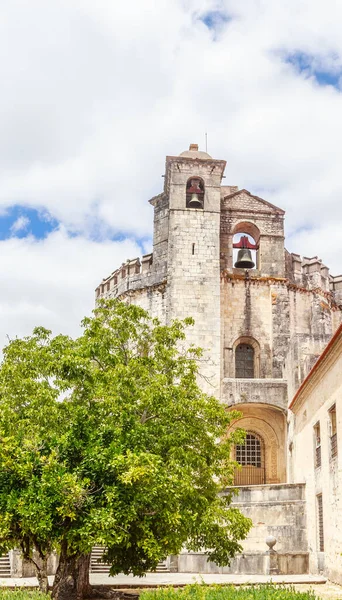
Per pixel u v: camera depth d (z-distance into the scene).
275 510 32.72
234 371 46.03
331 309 51.31
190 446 24.50
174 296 45.00
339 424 25.95
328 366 27.80
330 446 27.83
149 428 22.59
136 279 49.22
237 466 25.33
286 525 32.38
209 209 47.16
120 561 21.11
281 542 32.19
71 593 22.44
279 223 49.34
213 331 44.34
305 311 49.19
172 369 26.16
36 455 18.67
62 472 17.94
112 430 20.11
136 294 48.78
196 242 46.31
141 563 21.44
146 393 23.12
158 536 20.12
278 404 42.12
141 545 19.27
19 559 30.30
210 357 43.59
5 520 17.44
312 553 30.77
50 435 19.75
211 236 46.56
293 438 38.59
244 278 47.81
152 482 19.00
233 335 46.72
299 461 35.78
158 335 26.81
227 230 48.81
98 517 17.64
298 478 36.06
